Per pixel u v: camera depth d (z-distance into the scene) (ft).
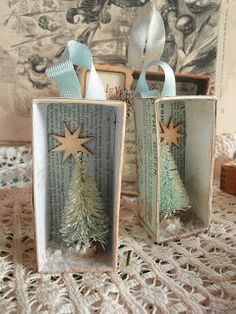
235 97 1.78
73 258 1.10
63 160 1.19
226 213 1.44
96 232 1.13
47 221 1.18
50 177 1.20
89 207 1.14
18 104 1.62
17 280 0.99
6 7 1.52
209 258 1.11
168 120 1.34
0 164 1.58
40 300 0.90
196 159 1.33
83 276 1.02
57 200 1.22
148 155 1.23
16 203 1.49
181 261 1.09
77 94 1.12
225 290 0.95
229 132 1.82
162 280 0.99
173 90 1.24
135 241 1.23
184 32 1.64
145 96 1.24
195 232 1.26
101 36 1.60
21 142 1.65
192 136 1.34
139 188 1.36
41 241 1.05
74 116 1.17
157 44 1.41
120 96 1.49
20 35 1.56
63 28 1.57
